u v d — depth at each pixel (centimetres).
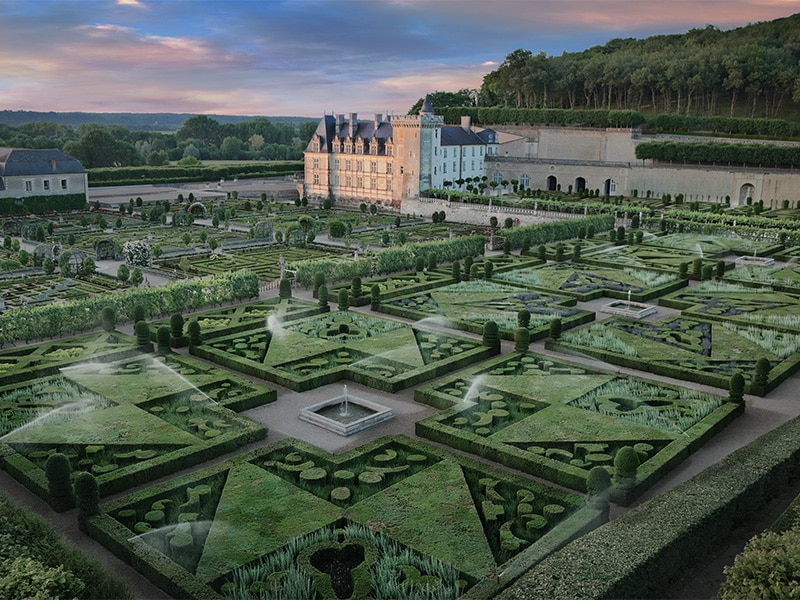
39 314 5116
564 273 7481
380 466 3206
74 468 3167
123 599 2170
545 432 3481
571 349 4850
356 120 14775
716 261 8062
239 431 3462
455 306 6041
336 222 9981
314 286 6619
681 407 3819
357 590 2295
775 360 4609
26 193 12638
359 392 4191
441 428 3503
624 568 2117
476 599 2186
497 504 2844
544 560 2177
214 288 6138
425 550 2519
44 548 2327
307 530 2652
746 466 2859
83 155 19312
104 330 5294
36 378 4278
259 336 5091
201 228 11238
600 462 3161
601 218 10731
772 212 11975
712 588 2328
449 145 14075
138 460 3212
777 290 6631
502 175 16075
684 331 5278
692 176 13750
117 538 2548
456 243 8456
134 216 12569
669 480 3123
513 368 4438
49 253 8069
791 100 18138
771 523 2734
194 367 4425
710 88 17938
